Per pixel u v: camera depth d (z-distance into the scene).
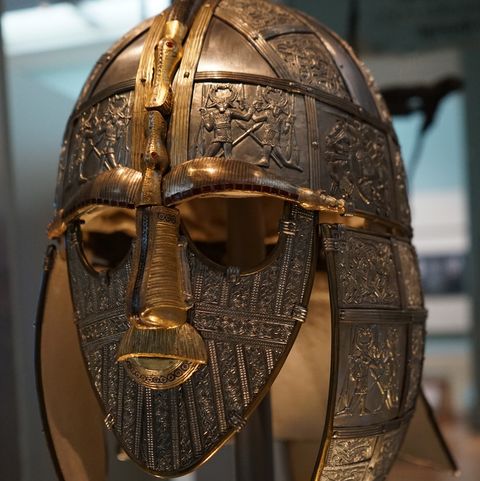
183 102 0.74
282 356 0.72
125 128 0.77
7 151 1.26
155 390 0.74
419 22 1.57
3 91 1.25
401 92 1.58
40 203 1.38
